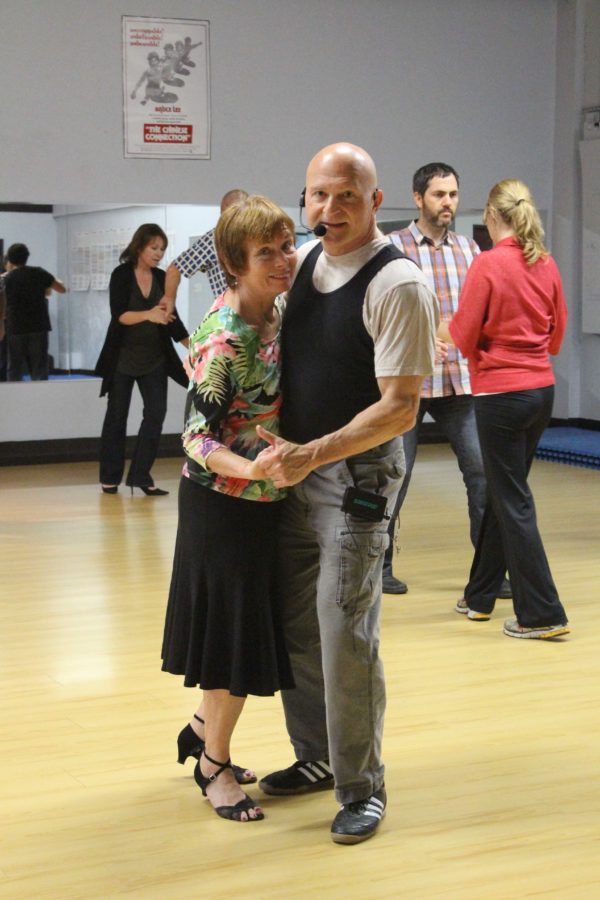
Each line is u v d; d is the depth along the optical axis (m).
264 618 2.78
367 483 2.70
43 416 9.53
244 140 9.84
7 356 9.39
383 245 2.66
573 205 10.79
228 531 2.73
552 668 4.11
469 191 10.65
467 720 3.58
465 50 10.49
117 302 7.65
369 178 2.62
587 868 2.60
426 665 4.15
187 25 9.55
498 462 4.48
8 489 8.16
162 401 7.80
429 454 9.96
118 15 9.37
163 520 6.91
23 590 5.28
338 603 2.70
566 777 3.12
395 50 10.23
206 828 2.84
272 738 3.42
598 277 10.54
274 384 2.77
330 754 2.80
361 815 2.77
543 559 4.50
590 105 10.63
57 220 9.41
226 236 2.68
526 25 10.69
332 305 2.67
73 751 3.35
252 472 2.59
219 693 2.86
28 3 9.12
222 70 9.70
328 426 2.72
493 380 4.42
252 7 9.73
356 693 2.74
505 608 4.97
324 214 2.61
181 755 3.10
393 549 5.58
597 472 8.90
